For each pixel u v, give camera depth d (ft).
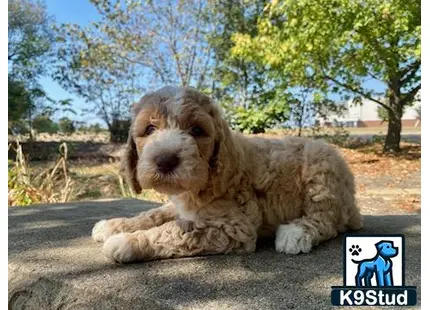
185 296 0.95
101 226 1.43
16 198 2.66
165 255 1.18
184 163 1.11
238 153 1.31
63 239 1.44
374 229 1.54
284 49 5.22
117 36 6.79
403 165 5.01
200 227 1.20
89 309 1.01
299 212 1.38
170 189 1.13
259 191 1.35
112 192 3.53
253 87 6.72
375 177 4.43
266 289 0.99
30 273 1.11
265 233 1.38
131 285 1.01
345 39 5.13
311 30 4.98
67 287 1.04
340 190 1.42
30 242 1.40
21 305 1.11
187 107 1.20
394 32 4.97
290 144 1.44
